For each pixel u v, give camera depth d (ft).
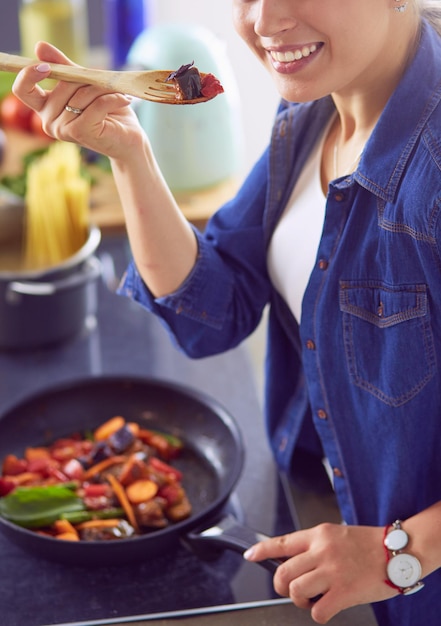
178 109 6.66
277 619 3.78
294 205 4.15
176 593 3.91
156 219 4.07
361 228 3.59
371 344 3.66
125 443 4.54
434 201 3.25
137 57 6.87
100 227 6.63
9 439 4.69
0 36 10.40
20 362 5.51
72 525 4.12
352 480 3.98
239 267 4.41
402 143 3.43
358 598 3.50
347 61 3.28
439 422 3.65
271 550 3.66
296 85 3.35
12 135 7.77
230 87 6.97
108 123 3.69
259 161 4.38
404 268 3.45
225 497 4.02
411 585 3.48
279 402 4.70
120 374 4.94
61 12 7.75
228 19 8.87
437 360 3.51
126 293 4.42
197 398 4.76
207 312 4.34
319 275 3.74
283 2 3.16
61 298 5.49
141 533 4.14
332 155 4.02
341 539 3.57
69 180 5.85
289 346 4.59
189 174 6.85
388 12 3.32
